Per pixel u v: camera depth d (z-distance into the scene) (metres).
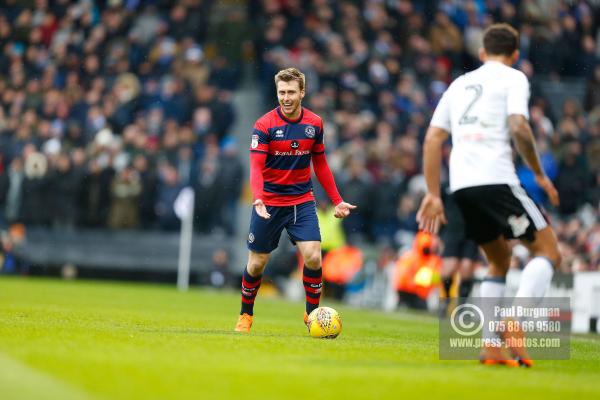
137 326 30.03
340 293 74.25
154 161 84.62
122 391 15.68
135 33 100.44
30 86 96.44
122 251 84.31
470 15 100.19
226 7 102.94
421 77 95.81
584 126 84.44
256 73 100.81
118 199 83.75
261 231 30.25
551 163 77.81
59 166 84.19
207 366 19.19
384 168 83.44
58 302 44.66
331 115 88.75
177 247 84.00
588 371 22.41
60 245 84.69
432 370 20.50
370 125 88.62
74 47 99.75
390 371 19.92
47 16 102.94
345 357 22.44
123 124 90.31
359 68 92.69
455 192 22.38
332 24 97.81
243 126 98.94
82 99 94.00
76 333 25.06
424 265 62.69
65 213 84.06
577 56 99.31
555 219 74.00
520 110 21.70
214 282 79.94
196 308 47.22
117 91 92.62
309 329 28.97
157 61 97.94
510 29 23.06
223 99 89.81
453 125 22.64
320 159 30.55
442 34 98.12
